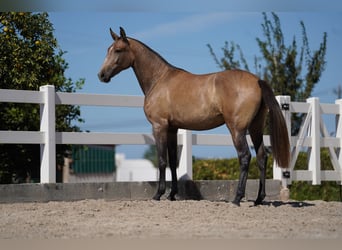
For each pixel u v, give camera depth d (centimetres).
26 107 1329
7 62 1275
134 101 1143
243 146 920
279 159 901
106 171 3262
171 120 1010
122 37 1048
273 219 833
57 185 1027
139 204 959
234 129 923
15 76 1262
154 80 1039
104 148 3284
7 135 1004
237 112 917
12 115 1285
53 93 1052
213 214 866
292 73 2056
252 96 915
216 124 979
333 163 1293
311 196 1673
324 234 701
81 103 1084
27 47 1296
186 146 1176
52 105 1050
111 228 737
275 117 903
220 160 1878
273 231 720
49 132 1042
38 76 1319
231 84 929
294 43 2061
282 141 902
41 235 687
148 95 1039
